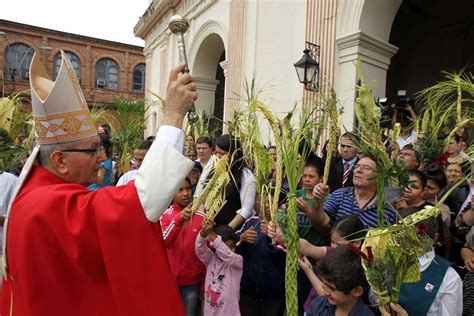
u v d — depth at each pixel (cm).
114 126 580
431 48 1064
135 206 121
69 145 137
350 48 663
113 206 122
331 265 172
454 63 1004
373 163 251
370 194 261
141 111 577
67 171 139
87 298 124
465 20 988
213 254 289
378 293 158
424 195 301
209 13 1195
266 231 257
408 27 1124
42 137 139
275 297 289
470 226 272
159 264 123
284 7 841
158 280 122
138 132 568
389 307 162
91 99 2680
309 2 756
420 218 160
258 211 356
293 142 216
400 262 158
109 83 2777
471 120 346
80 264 121
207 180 325
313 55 727
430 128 398
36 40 2517
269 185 248
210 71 1316
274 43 864
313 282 227
